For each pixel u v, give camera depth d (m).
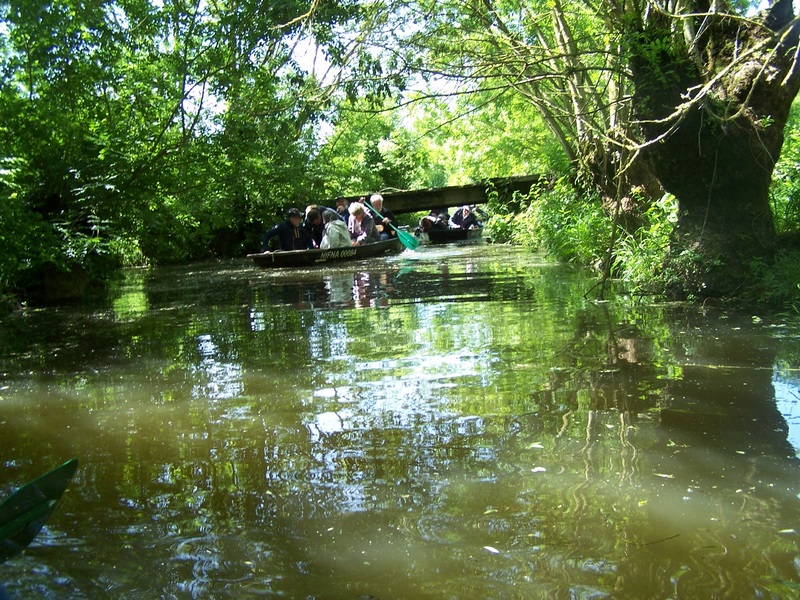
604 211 10.47
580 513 2.21
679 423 2.99
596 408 3.25
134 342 5.84
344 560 1.98
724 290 6.12
